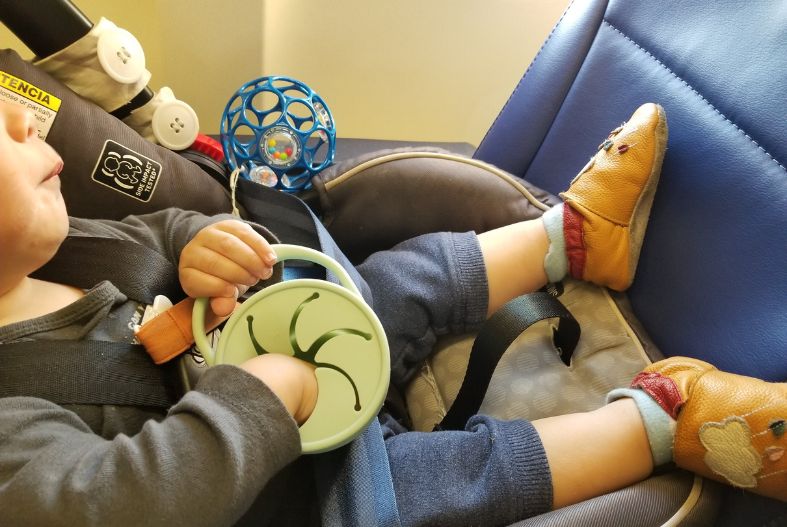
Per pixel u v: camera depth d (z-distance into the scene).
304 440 0.49
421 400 0.75
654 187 0.74
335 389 0.51
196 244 0.56
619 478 0.60
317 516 0.56
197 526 0.41
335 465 0.54
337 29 1.14
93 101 0.73
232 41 1.10
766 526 0.57
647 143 0.73
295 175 0.86
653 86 0.78
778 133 0.65
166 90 0.83
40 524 0.39
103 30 0.70
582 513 0.54
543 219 0.77
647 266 0.75
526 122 0.92
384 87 1.25
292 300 0.53
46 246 0.49
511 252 0.75
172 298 0.64
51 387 0.51
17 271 0.49
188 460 0.42
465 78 1.26
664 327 0.73
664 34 0.78
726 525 0.60
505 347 0.64
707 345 0.67
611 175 0.74
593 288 0.79
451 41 1.20
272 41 1.13
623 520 0.55
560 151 0.88
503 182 0.85
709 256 0.69
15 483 0.40
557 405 0.71
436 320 0.73
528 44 1.23
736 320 0.65
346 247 0.87
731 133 0.69
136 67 0.73
